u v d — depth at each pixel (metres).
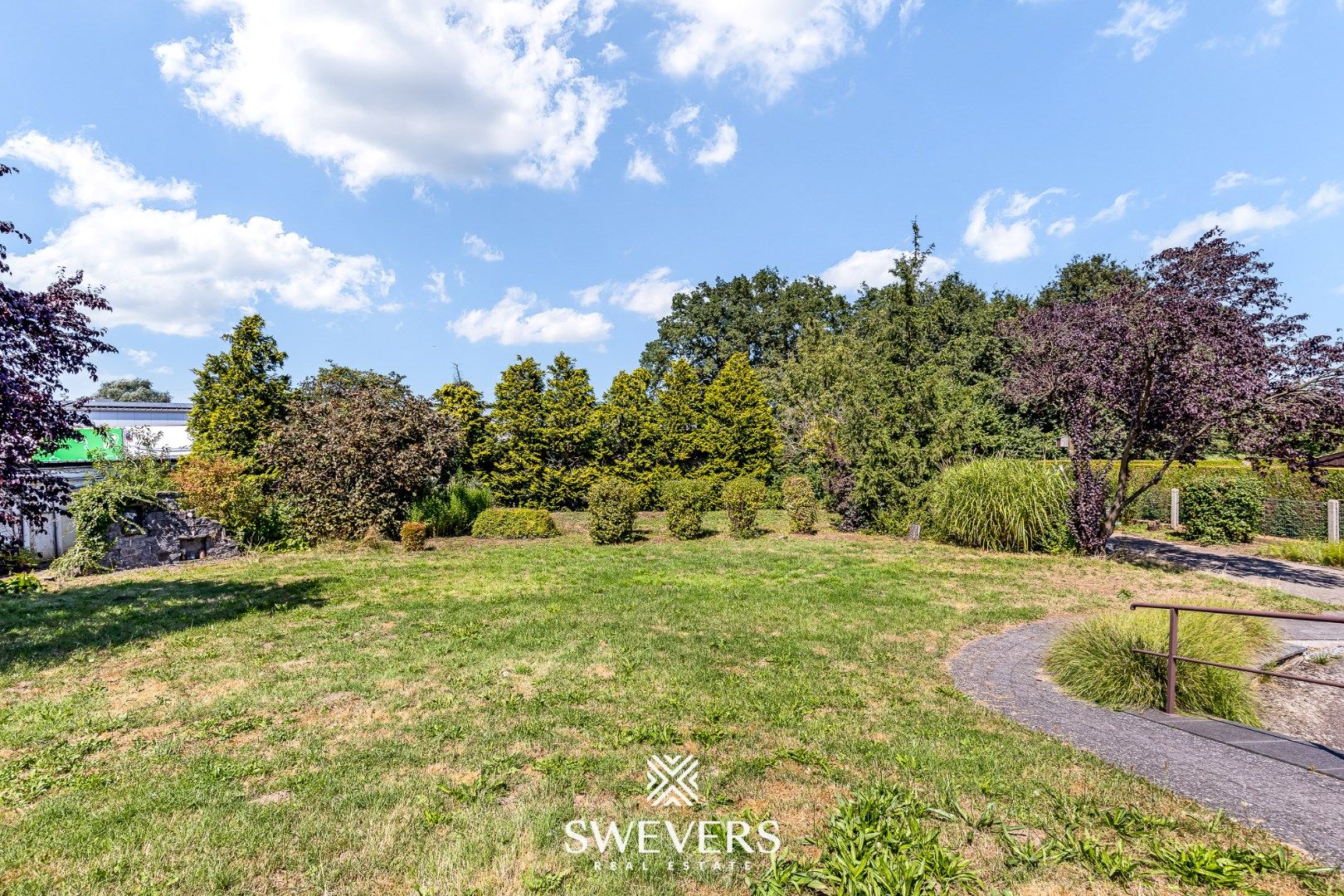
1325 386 11.09
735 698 5.67
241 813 3.71
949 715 5.45
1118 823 3.72
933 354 27.03
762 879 3.21
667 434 26.55
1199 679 5.88
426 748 4.63
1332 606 9.52
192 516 13.59
